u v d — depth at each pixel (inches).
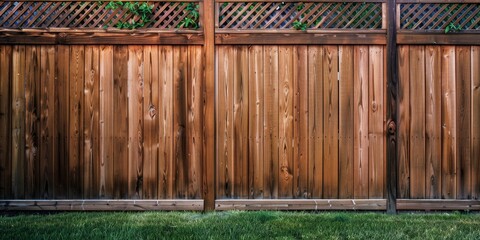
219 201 208.5
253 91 210.2
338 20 213.6
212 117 208.4
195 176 209.9
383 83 210.2
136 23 210.5
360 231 169.9
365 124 209.9
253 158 210.1
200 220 190.1
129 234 163.5
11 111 208.2
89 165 209.2
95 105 209.2
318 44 210.1
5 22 209.8
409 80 210.5
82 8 212.2
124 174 209.5
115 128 209.2
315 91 210.2
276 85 210.2
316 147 209.6
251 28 211.8
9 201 206.8
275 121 209.8
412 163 210.1
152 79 209.8
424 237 162.2
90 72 209.2
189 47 210.4
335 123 209.8
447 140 210.1
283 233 167.3
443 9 212.2
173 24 212.5
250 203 208.7
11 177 208.2
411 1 211.5
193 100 210.2
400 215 203.2
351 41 209.9
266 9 216.1
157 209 208.4
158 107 209.8
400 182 210.4
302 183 209.9
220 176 210.1
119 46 209.9
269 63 210.2
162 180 209.6
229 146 209.9
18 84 208.4
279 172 209.9
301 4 213.3
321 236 163.8
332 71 210.2
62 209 207.3
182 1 212.1
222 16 213.6
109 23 211.5
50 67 208.8
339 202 208.5
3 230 171.6
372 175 210.1
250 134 209.8
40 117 208.5
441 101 210.4
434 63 210.7
